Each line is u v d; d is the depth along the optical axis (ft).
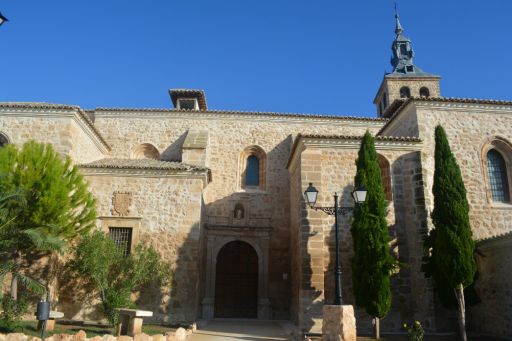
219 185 75.97
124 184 58.34
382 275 42.68
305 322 47.50
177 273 54.95
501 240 45.16
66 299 51.98
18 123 57.11
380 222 44.39
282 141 79.30
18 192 40.96
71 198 49.37
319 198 52.80
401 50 131.95
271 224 73.41
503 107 58.29
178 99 88.22
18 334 34.65
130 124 79.36
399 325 48.26
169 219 57.11
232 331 50.26
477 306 49.90
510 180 56.03
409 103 58.80
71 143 57.21
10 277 48.42
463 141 56.70
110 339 35.53
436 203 45.27
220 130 79.56
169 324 50.80
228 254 71.31
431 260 45.78
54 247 41.81
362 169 46.60
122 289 48.42
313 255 50.03
